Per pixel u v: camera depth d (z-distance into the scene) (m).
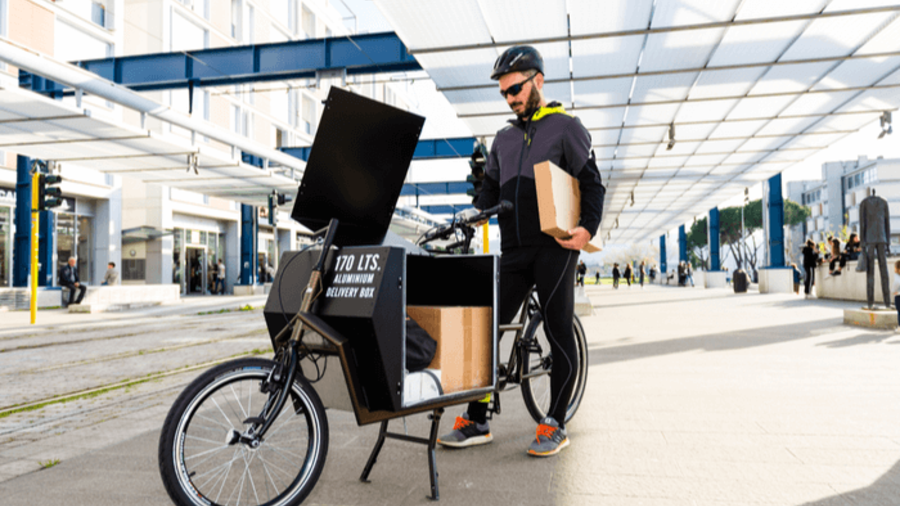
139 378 5.76
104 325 12.23
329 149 2.50
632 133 15.01
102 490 2.57
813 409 3.83
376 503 2.37
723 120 13.87
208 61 16.05
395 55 14.97
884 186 66.19
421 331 2.48
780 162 18.62
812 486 2.49
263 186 22.83
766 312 12.33
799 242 66.94
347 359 2.20
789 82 11.40
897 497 2.35
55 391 5.23
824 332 8.23
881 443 3.08
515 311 3.14
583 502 2.35
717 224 32.09
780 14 8.68
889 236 9.09
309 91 39.12
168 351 7.84
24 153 16.50
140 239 27.70
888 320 8.45
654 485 2.53
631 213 33.81
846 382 4.70
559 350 3.05
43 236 20.27
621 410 3.87
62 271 17.34
